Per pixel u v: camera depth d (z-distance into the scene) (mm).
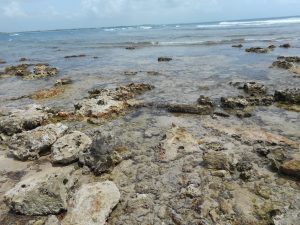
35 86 22781
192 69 25844
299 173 8922
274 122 13227
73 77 25172
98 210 7715
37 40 90875
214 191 8602
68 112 15008
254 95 16844
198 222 7477
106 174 9773
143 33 89688
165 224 7512
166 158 10477
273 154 10250
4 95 20578
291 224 7051
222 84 20062
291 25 82750
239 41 45719
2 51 55344
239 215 7621
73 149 10797
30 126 13656
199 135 12234
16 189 8617
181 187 8891
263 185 8750
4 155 11477
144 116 14766
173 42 51156
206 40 51094
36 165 10609
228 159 9836
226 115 14141
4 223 7742
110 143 11250
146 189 8898
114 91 18406
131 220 7695
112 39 70938
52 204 7980
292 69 22781
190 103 16344
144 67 28188
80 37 93188
